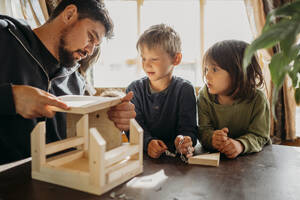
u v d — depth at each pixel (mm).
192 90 1036
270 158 731
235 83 928
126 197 481
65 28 991
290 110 2617
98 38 1009
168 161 708
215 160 665
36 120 976
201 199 472
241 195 487
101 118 730
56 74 1089
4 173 606
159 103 1041
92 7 958
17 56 949
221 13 3209
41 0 2791
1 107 656
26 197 483
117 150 563
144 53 995
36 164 566
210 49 961
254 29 2848
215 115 1007
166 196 485
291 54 286
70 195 492
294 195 486
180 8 3301
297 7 292
